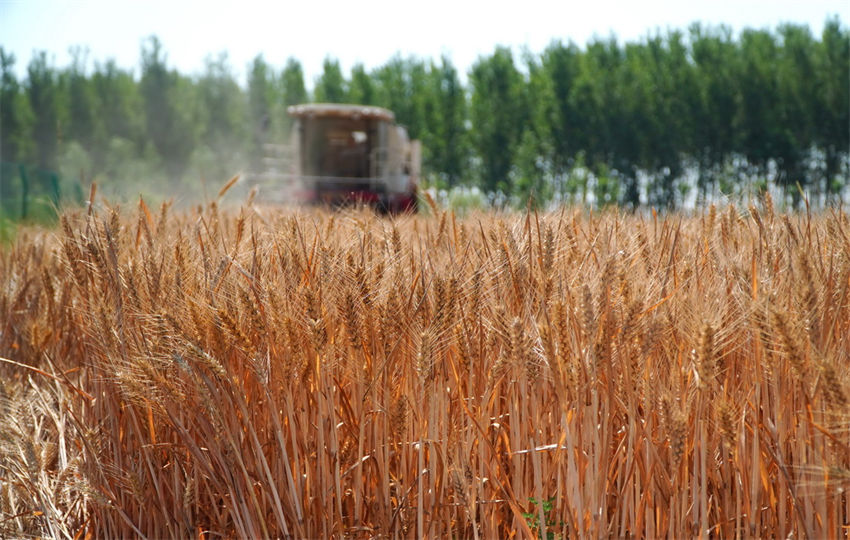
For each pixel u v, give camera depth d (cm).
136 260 363
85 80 5828
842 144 5294
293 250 345
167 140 5819
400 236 380
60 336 506
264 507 328
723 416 271
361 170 2312
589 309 277
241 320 320
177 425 320
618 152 5312
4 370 513
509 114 5344
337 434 330
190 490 338
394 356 320
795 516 289
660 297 304
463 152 5441
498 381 312
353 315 307
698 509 291
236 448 306
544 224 352
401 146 2650
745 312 286
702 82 5341
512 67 5547
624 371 293
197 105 5966
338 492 314
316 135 2319
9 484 401
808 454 280
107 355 340
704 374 265
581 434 294
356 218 441
